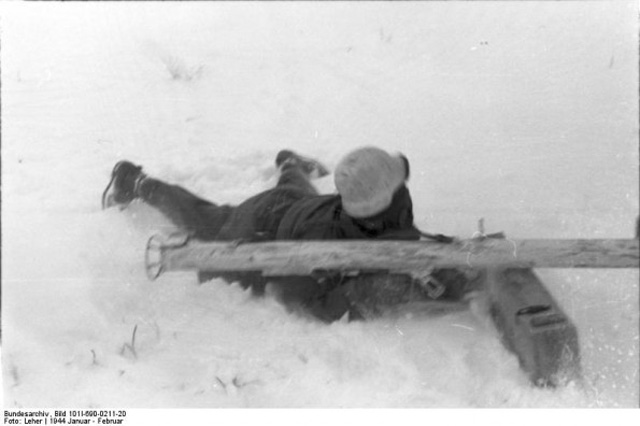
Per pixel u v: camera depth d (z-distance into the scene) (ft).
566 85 20.33
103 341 14.03
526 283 13.01
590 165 18.02
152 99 20.30
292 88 20.56
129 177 16.78
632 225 16.31
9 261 15.71
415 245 12.60
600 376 12.89
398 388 12.89
